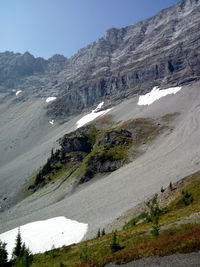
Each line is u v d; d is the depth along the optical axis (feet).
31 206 449.06
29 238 292.61
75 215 318.45
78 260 136.05
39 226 323.37
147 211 207.92
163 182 288.30
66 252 168.14
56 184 501.97
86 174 483.10
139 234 139.23
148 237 124.57
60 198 440.45
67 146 655.76
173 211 180.86
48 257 169.68
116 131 627.46
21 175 643.04
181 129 560.20
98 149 578.66
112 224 230.68
